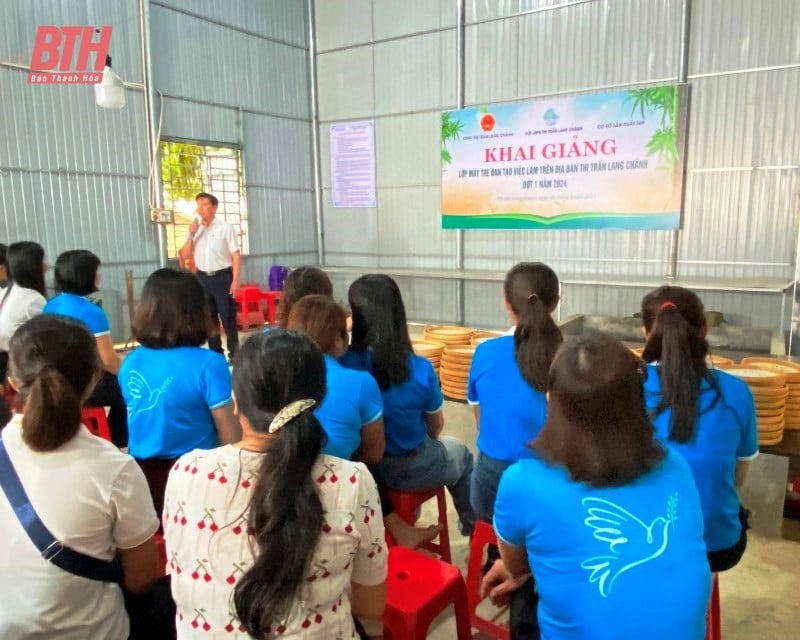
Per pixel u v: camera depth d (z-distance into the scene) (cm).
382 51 727
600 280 573
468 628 153
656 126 563
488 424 185
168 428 175
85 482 117
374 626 131
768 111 531
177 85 638
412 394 197
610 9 587
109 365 268
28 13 517
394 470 201
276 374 96
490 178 657
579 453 99
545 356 173
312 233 816
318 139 802
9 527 116
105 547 122
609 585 94
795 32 511
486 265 695
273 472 91
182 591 98
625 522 96
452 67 681
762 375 235
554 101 608
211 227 553
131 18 590
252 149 727
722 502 151
